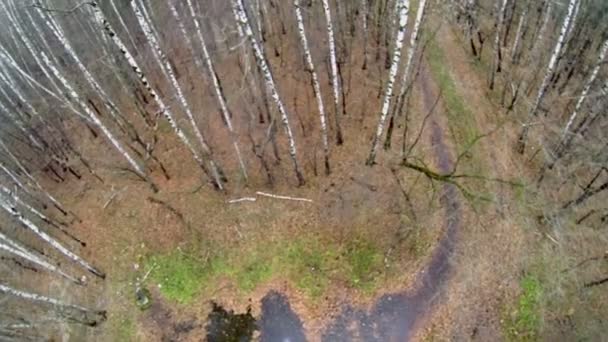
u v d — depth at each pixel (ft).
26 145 92.12
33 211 81.46
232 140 87.35
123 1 101.30
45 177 90.63
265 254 80.74
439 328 76.33
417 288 77.82
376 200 81.51
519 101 88.12
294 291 79.30
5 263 83.41
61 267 82.53
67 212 86.74
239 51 93.35
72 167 90.27
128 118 92.89
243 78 87.97
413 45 69.00
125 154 80.12
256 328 78.69
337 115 81.30
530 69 90.84
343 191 82.48
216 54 95.35
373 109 87.15
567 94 88.02
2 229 86.17
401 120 85.92
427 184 81.71
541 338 75.41
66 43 76.74
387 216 80.53
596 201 81.15
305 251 80.43
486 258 78.33
